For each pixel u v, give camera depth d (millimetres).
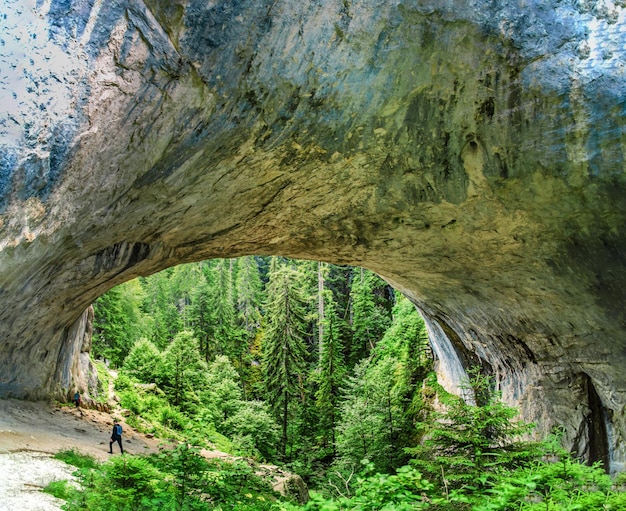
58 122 7184
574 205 10141
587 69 8758
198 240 13195
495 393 10023
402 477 4711
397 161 10836
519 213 10984
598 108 8883
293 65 8734
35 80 6883
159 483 6750
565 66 8844
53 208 7980
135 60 7602
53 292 11930
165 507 5992
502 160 10117
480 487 7242
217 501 7027
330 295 38531
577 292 11719
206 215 11812
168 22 7602
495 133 9836
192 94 8406
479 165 10406
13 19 6691
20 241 7762
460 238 12445
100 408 19844
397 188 11484
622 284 10703
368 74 9195
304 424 29312
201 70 8180
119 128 8039
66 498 6926
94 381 21422
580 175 9570
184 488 6531
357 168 11016
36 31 6832
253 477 8492
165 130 8648
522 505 4863
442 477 6891
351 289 42312
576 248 10938
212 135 9234
